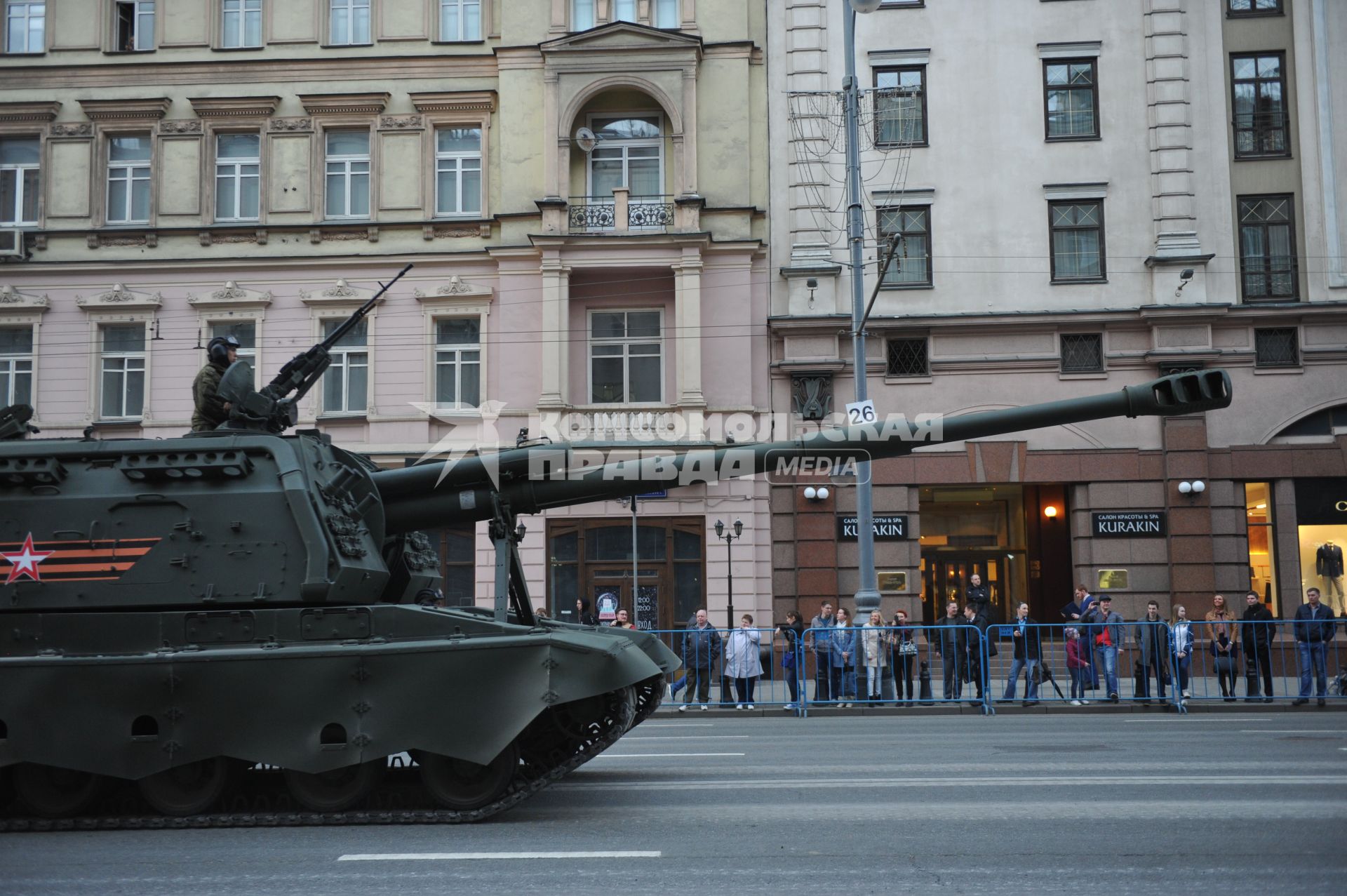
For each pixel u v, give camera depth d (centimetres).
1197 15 2416
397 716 808
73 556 863
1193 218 2372
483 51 2466
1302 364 2333
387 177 2458
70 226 2461
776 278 2417
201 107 2466
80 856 725
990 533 2481
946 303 2394
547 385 2359
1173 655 1705
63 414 2436
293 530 862
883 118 2439
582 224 2406
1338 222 2369
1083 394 2367
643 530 2403
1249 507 2355
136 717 813
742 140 2417
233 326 2469
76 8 2494
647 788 977
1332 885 614
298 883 645
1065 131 2431
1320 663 1714
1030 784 957
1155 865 662
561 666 809
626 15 2472
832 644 1761
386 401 2420
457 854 717
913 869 657
